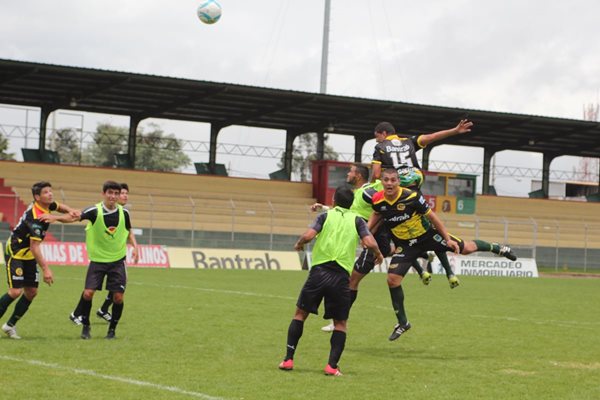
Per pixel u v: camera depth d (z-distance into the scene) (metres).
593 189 145.62
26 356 22.33
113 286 25.98
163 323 30.72
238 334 28.17
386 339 28.59
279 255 79.94
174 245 89.94
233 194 101.81
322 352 24.84
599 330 33.84
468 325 33.97
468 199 107.38
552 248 106.06
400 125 102.44
